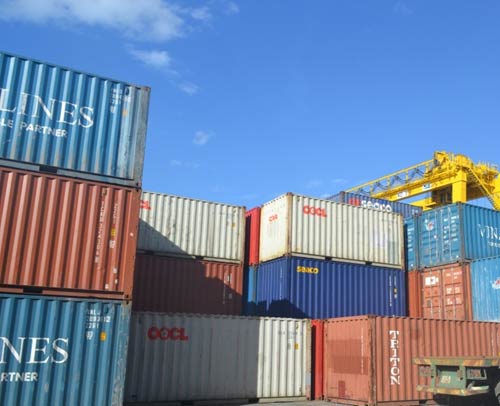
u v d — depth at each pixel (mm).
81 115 13664
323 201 24031
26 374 11578
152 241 22047
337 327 19078
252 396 17828
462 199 36688
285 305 21844
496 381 15250
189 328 17234
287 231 22750
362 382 17281
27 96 13148
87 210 13141
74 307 12422
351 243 24188
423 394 17922
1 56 13117
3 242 12070
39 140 13039
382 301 24188
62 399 11789
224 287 23094
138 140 14195
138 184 13898
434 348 18578
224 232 23797
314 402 18391
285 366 18641
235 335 18000
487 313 22203
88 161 13445
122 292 13039
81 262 12758
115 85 14305
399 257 25406
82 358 12203
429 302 25188
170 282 21984
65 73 13758
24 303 11930
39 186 12758
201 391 16969
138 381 16016
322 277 22938
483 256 24594
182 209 23094
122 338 12758
